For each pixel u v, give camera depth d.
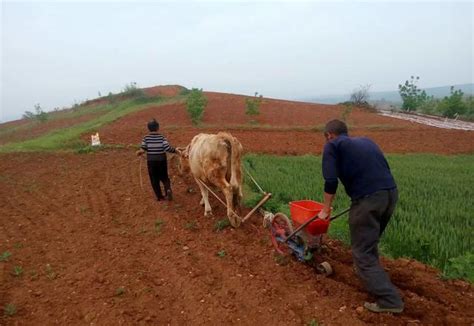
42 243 6.97
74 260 6.25
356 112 32.50
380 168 4.61
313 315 4.57
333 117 28.27
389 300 4.45
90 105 45.94
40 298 5.16
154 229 7.41
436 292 5.02
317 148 18.27
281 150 17.38
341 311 4.63
